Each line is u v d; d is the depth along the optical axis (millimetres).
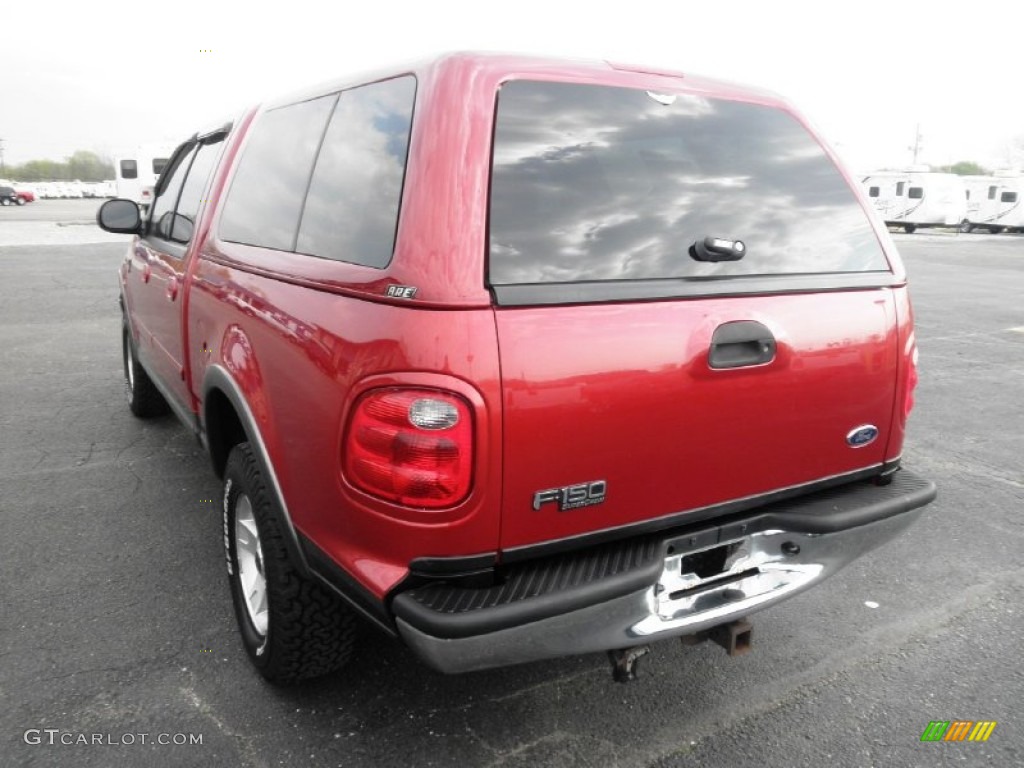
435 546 1983
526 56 2285
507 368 1936
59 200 75875
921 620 3379
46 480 4617
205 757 2486
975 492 4801
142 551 3787
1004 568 3850
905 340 2666
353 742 2568
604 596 2064
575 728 2664
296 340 2307
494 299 1942
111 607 3311
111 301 11438
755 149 2578
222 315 2945
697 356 2188
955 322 11422
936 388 7352
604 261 2137
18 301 11312
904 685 2934
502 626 1945
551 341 1984
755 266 2398
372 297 2047
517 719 2699
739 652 2496
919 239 34000
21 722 2615
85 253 18578
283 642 2582
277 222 2781
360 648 3070
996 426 6164
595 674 2959
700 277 2268
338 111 2592
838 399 2512
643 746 2590
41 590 3426
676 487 2250
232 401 2773
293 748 2535
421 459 1925
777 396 2369
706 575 2445
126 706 2709
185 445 5230
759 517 2461
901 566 3859
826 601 3525
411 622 1963
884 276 2641
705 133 2488
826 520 2465
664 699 2826
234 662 2969
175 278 3693
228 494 2943
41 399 6309
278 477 2445
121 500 4352
